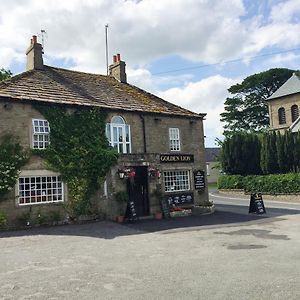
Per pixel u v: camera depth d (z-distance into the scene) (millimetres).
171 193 23109
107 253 11812
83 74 25750
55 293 7836
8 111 17859
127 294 7652
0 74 31719
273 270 9211
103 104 21359
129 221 19266
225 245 12789
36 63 22844
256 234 14969
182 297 7352
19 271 9688
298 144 33656
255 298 7180
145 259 10875
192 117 24984
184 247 12609
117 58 27938
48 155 18656
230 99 70875
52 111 19156
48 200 18609
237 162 38125
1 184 17156
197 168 24672
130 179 21297
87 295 7664
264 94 68750
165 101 26344
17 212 17500
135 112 22359
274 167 35188
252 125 69188
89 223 18797
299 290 7586
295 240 13398
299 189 31219
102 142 20531
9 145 17641
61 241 13992
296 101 54031
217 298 7238
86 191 19469
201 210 22578
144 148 22500
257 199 22500
